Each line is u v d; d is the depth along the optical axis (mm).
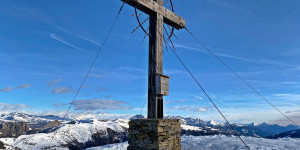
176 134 7500
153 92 7516
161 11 8383
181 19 9469
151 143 6488
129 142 6984
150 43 8102
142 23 8086
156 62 7703
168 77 7871
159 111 7418
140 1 7527
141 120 6848
